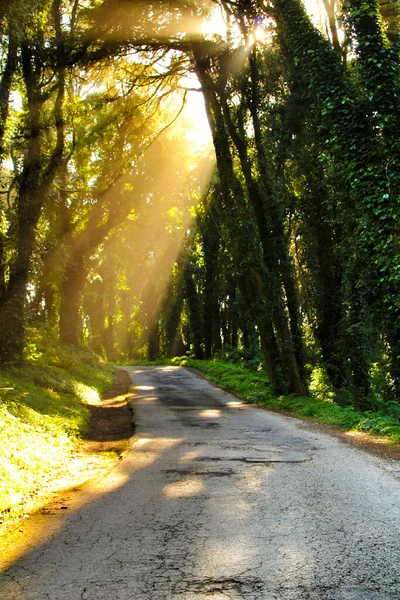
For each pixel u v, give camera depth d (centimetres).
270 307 2141
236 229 2203
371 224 1330
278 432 1198
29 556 450
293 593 362
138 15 1991
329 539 467
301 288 2911
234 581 383
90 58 2091
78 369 2405
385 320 1508
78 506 611
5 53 1602
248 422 1392
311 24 1448
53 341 2605
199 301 5128
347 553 432
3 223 1781
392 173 1255
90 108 2438
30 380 1573
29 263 1744
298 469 776
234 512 561
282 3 1484
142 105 2714
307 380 2361
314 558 423
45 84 1928
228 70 2217
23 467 762
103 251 4122
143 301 5794
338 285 2258
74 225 2773
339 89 1376
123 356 7169
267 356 2194
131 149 2872
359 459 845
